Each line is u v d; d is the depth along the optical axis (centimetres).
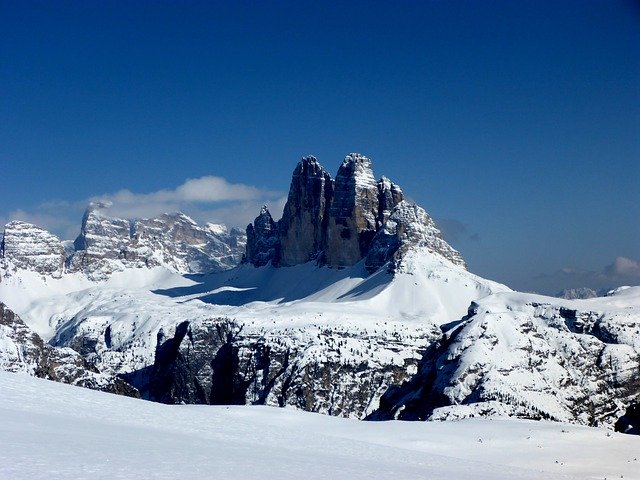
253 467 7594
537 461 14250
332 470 8150
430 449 15250
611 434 17075
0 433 7525
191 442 9206
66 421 9275
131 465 6775
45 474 5966
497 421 18350
